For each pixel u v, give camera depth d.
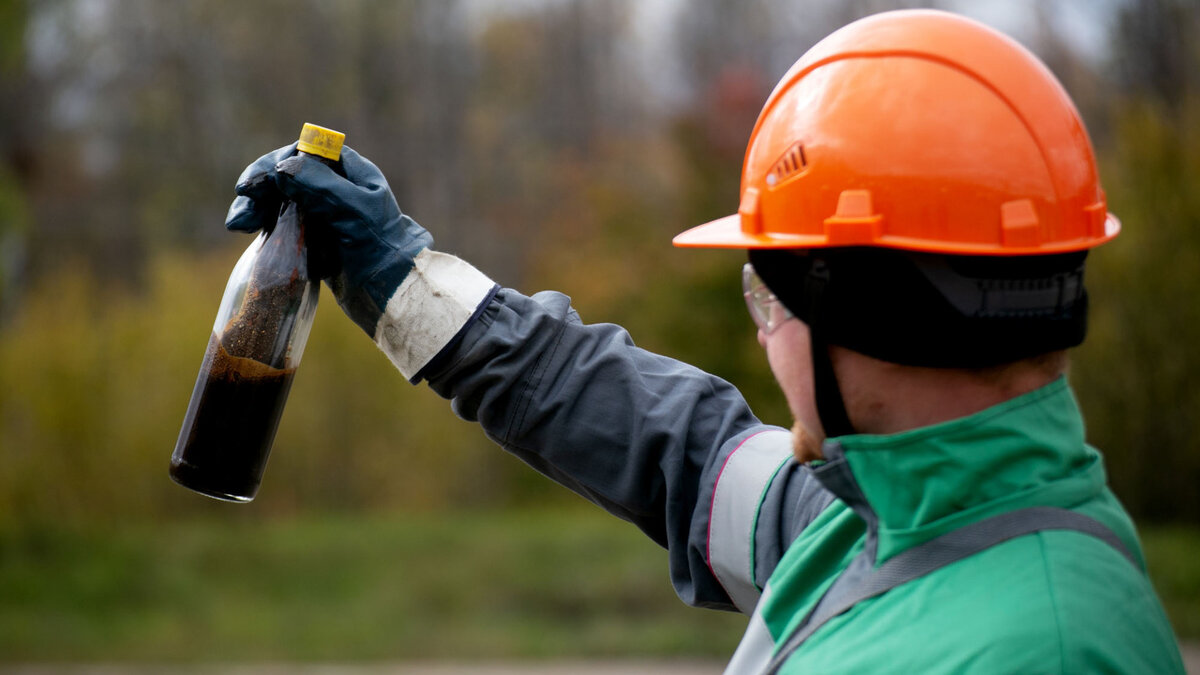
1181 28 30.45
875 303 1.89
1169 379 15.23
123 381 16.83
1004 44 2.00
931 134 1.91
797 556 2.18
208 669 11.32
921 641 1.77
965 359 1.86
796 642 1.97
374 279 2.56
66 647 11.98
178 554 15.09
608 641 11.81
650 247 21.14
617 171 31.23
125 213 38.38
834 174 1.96
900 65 1.98
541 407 2.61
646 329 19.33
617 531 15.83
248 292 2.48
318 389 17.73
